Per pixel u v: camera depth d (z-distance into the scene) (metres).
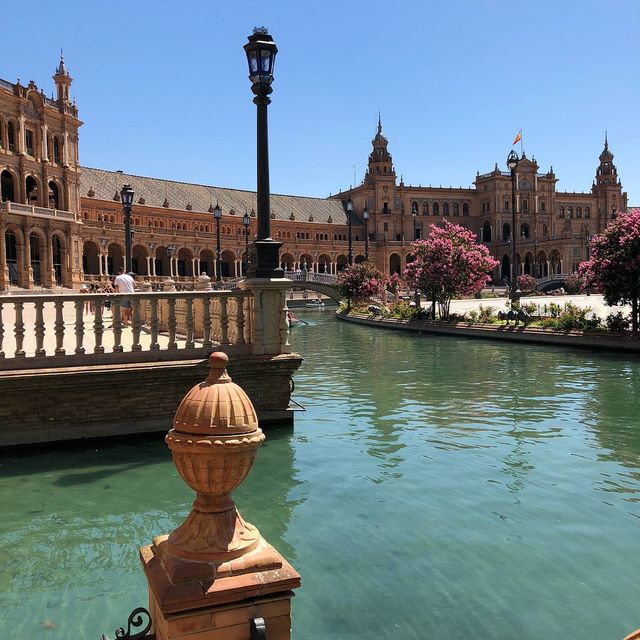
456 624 4.98
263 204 11.45
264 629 2.98
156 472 8.94
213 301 14.09
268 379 11.51
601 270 24.64
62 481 8.58
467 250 38.03
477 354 24.48
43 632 4.99
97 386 10.20
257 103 11.38
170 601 2.93
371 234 134.75
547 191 140.25
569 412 12.93
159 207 99.25
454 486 8.30
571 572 5.85
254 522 7.12
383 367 20.73
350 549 6.39
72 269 65.56
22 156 60.25
